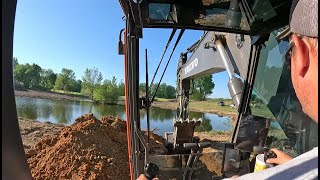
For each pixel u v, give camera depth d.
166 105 37.09
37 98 43.59
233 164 4.08
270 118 4.25
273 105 4.26
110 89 51.47
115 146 10.82
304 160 1.12
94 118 12.43
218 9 3.61
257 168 2.22
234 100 4.93
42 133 13.89
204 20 3.84
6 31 0.90
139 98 4.10
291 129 3.87
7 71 0.91
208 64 6.14
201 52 6.56
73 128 10.56
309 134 3.55
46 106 34.41
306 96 1.12
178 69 8.05
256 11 3.57
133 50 3.88
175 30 4.08
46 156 9.25
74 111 32.94
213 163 4.36
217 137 15.26
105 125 11.94
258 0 3.36
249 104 4.71
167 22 3.82
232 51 5.27
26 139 12.46
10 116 0.92
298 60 1.11
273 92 4.27
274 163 2.18
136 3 3.32
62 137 10.12
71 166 8.77
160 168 4.23
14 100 0.93
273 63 4.30
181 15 3.71
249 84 4.71
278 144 4.02
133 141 4.03
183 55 7.91
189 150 5.95
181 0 3.47
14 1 0.93
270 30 4.04
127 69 3.95
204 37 6.39
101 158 9.28
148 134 4.17
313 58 1.05
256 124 4.13
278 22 3.78
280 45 4.08
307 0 1.05
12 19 0.92
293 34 1.13
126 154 10.66
